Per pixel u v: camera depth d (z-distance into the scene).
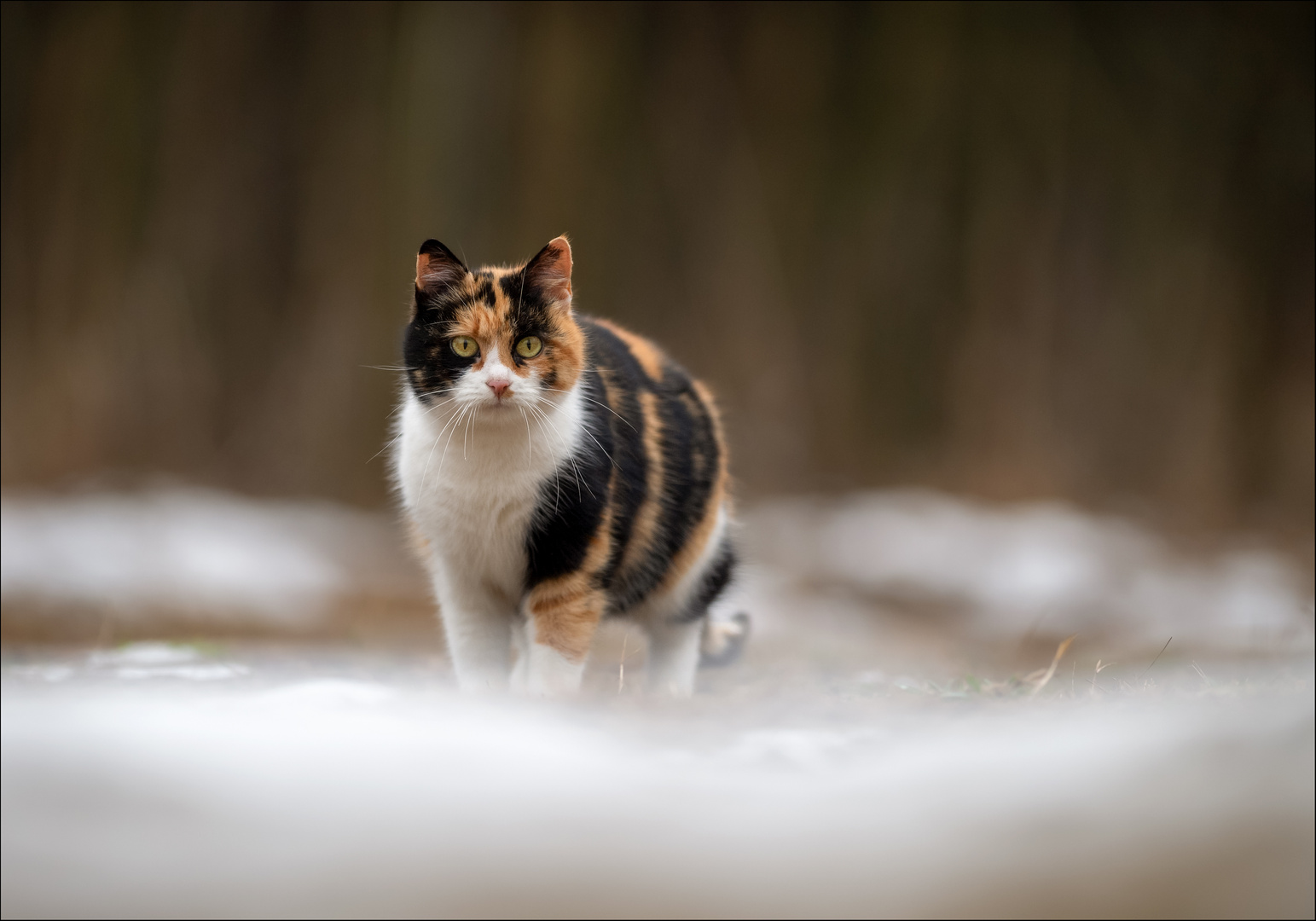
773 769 2.73
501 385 4.71
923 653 9.31
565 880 2.14
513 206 17.78
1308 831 2.08
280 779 2.44
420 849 2.20
